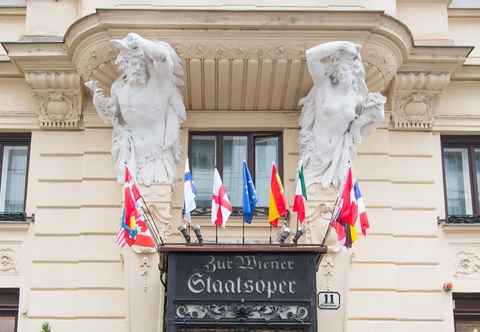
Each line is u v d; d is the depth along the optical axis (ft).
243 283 43.86
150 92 47.65
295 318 43.42
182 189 49.83
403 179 50.55
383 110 48.14
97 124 50.75
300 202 45.60
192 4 49.57
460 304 48.96
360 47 46.98
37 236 49.26
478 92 52.47
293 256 44.16
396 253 49.14
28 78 50.60
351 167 45.16
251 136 51.49
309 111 49.21
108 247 48.65
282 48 47.39
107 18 47.11
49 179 50.26
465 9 53.67
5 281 48.75
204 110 51.08
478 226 49.70
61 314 47.78
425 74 50.70
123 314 47.47
